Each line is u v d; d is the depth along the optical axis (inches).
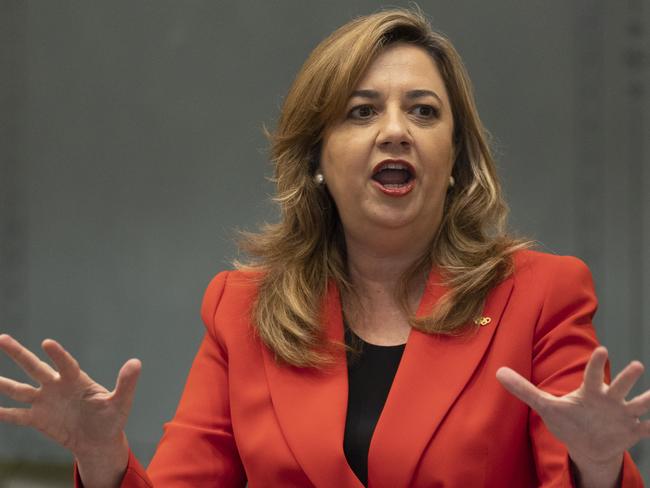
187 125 847.7
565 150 787.4
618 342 772.0
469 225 386.3
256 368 369.1
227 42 844.0
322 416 347.6
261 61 838.5
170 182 849.5
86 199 860.6
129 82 854.5
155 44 851.4
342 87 374.0
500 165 794.2
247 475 357.1
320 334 367.6
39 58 863.7
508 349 346.6
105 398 314.2
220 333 380.8
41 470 812.6
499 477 334.0
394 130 363.9
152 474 363.6
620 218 777.6
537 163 791.7
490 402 338.3
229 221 840.3
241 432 358.9
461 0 799.1
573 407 289.6
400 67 374.6
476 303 356.8
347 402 353.1
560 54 789.9
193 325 846.5
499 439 334.3
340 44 379.9
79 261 860.6
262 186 834.8
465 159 397.4
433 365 349.1
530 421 338.3
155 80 850.8
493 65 796.6
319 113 383.2
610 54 781.3
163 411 847.7
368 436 345.4
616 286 776.3
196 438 368.8
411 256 385.1
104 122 857.5
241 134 840.3
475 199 389.1
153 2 852.0
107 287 856.9
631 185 776.3
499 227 392.2
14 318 864.9
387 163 369.4
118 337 854.5
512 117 794.8
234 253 834.2
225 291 394.0
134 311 853.8
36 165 866.1
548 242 788.0
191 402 377.7
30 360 311.4
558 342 345.4
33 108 865.5
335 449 339.6
